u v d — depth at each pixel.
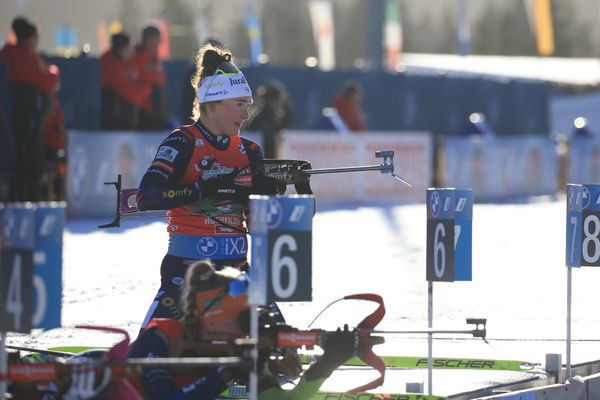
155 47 60.62
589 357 25.09
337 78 85.44
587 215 22.91
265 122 66.12
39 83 52.78
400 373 23.33
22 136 52.72
